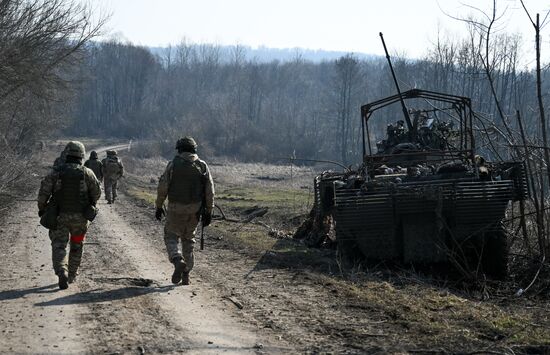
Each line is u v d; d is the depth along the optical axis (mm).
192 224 9305
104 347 6312
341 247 11547
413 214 11156
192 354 6121
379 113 81938
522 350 6355
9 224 17562
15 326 7047
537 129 13086
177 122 103250
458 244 11164
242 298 8602
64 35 25859
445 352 6219
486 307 8359
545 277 11211
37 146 45094
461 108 13297
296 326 7195
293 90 147125
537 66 11039
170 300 8375
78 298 8398
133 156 84000
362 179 11578
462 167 11664
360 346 6426
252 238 15219
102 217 19906
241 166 73562
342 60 94875
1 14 23297
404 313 7734
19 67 24406
